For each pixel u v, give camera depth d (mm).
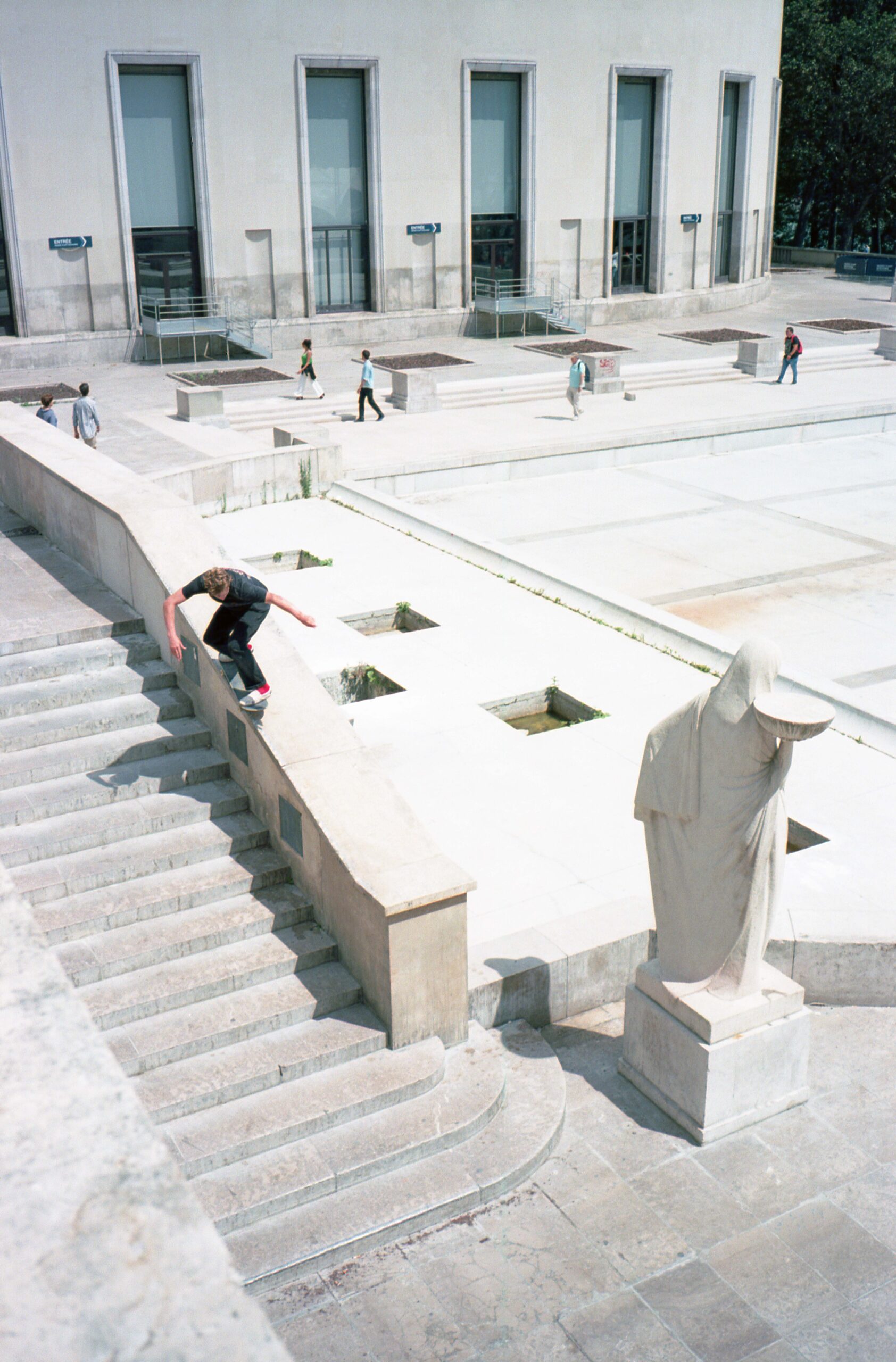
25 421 14633
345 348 39844
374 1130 7152
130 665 10383
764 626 16969
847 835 10664
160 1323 1817
